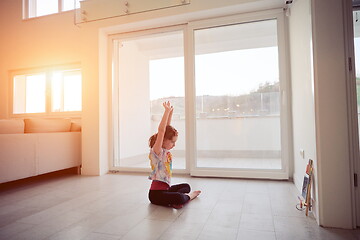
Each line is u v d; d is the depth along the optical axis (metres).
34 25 3.79
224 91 3.34
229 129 3.42
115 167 3.31
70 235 1.33
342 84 1.42
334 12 1.43
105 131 3.28
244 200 1.94
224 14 2.86
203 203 1.87
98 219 1.57
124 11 3.05
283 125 2.67
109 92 3.34
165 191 1.86
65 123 3.20
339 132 1.41
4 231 1.40
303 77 1.91
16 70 3.98
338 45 1.43
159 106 4.73
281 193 2.13
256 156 3.39
